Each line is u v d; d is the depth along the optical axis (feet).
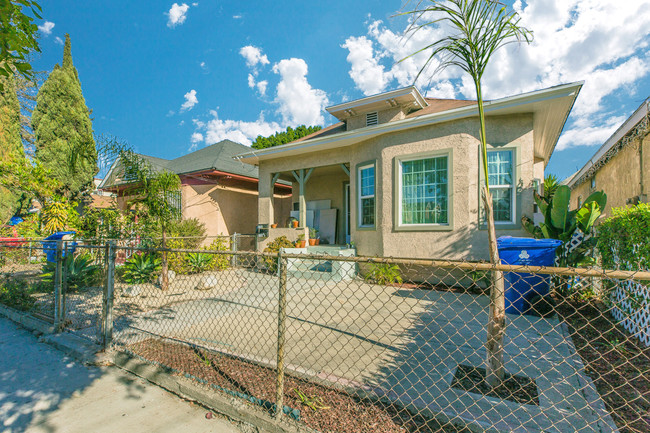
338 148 32.76
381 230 27.91
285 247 31.22
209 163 42.50
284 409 7.90
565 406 7.95
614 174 34.88
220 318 16.69
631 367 10.11
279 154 35.14
